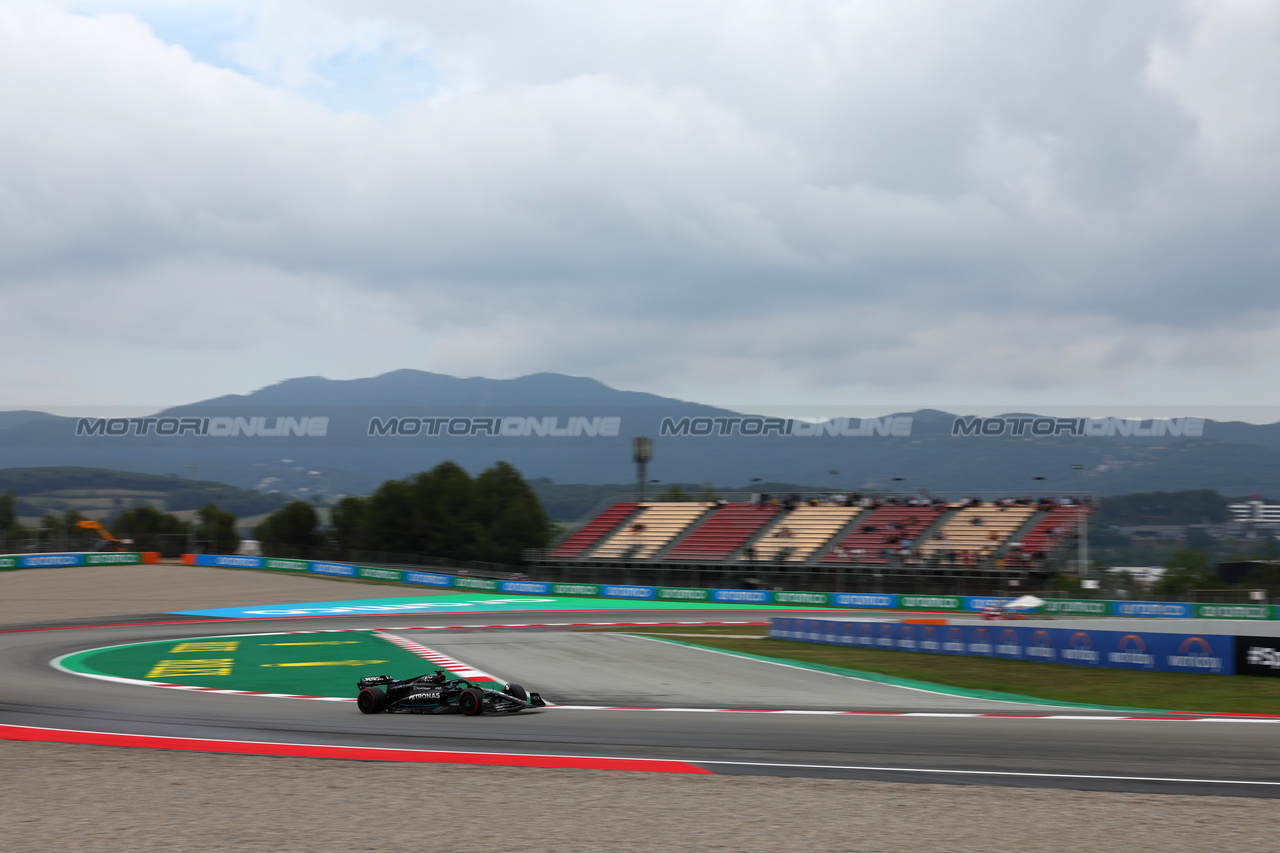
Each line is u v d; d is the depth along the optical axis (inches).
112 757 411.8
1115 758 397.4
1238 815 298.4
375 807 311.3
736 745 433.1
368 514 3065.9
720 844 267.4
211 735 476.1
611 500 2765.7
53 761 402.9
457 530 2997.0
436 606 1807.3
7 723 527.5
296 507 3346.5
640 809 307.0
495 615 1643.7
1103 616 1678.2
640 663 874.1
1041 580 1879.9
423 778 358.0
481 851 260.8
